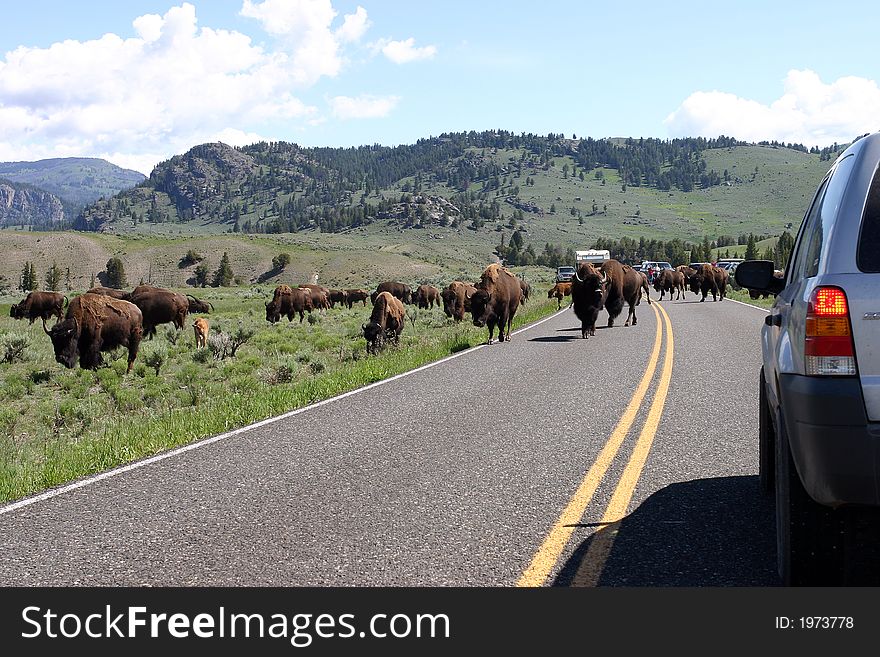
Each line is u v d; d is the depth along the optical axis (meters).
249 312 46.28
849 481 3.07
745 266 5.23
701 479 5.91
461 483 6.01
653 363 13.43
